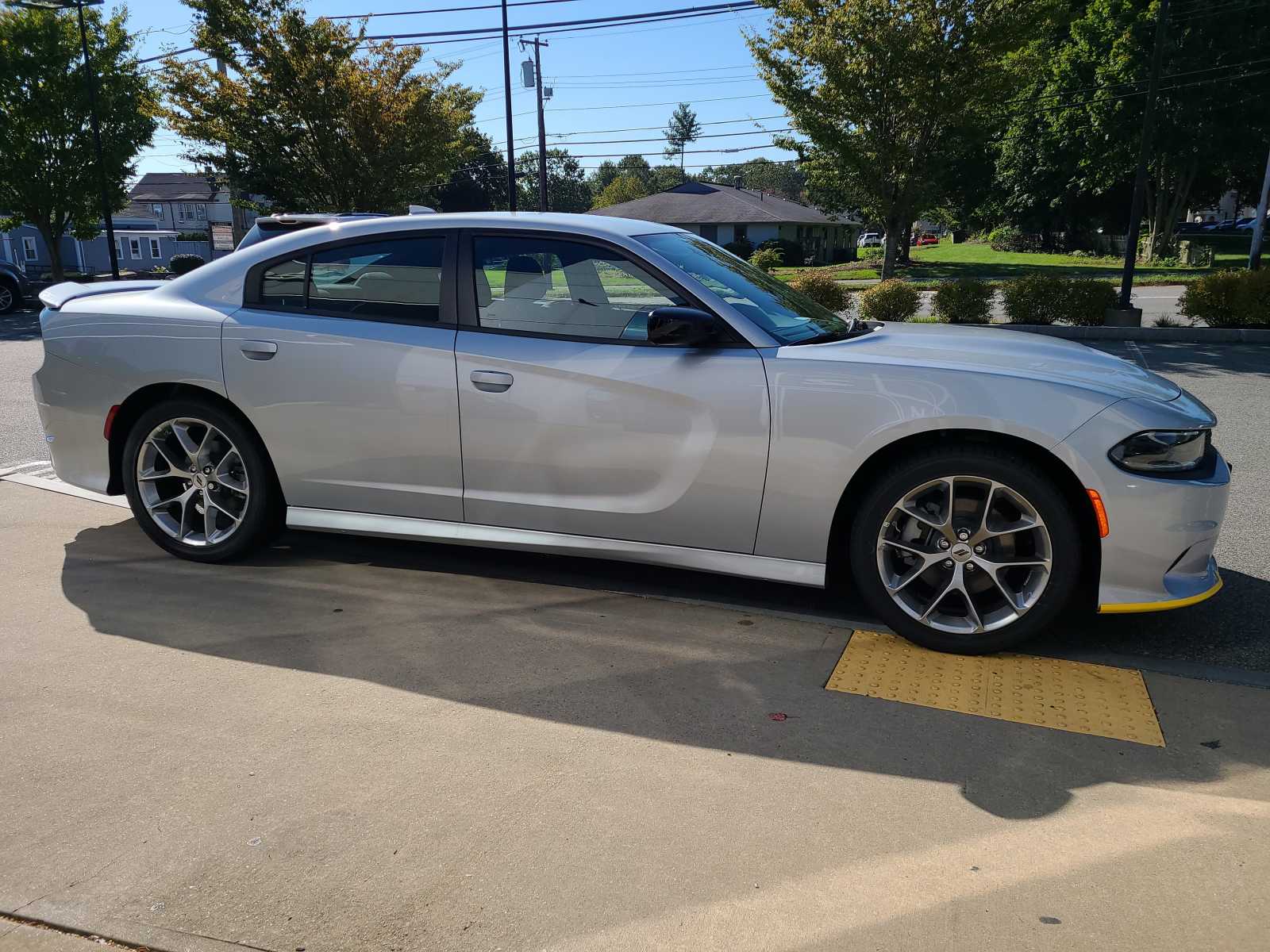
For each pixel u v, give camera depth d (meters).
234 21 18.45
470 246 3.72
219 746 2.64
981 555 3.15
